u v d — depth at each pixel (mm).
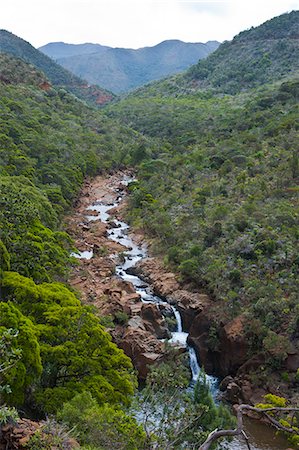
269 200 45281
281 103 90062
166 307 36531
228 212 45281
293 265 33875
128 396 20609
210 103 131125
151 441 13258
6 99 79375
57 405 17891
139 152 87438
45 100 101688
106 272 42625
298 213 40656
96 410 15125
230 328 31672
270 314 30547
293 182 48625
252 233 38906
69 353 20234
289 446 22797
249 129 80438
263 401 26891
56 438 12547
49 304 22875
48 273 31141
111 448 13992
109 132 103812
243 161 61156
